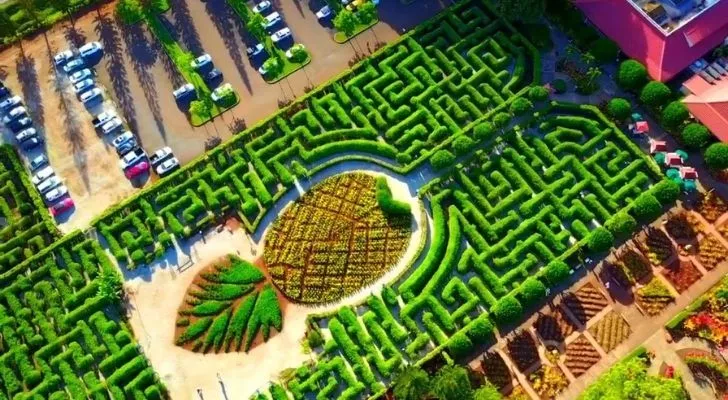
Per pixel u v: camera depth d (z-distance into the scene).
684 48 91.50
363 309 85.06
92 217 91.00
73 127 96.00
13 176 93.19
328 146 92.31
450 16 99.88
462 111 93.38
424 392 74.62
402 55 97.62
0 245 88.19
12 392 81.25
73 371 82.38
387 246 87.75
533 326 82.88
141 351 83.94
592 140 90.75
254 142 92.88
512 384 80.44
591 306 83.56
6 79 99.44
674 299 83.44
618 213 85.25
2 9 102.88
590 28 96.81
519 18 95.00
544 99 92.69
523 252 85.31
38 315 84.62
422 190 89.44
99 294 83.88
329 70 98.81
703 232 86.44
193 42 101.00
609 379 73.81
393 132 92.50
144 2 102.25
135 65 99.56
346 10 97.75
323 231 88.75
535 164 89.75
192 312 85.56
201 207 89.75
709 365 79.88
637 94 92.75
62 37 102.12
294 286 86.06
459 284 84.00
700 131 87.00
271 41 100.19
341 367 81.06
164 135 95.38
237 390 82.19
